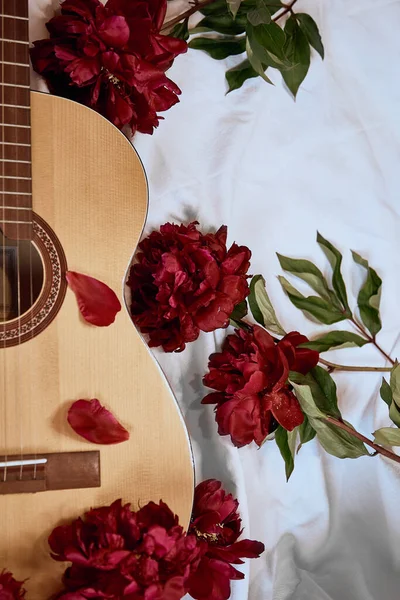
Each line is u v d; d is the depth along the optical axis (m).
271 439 1.08
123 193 0.90
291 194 1.10
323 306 1.10
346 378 1.11
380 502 1.10
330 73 1.11
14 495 0.84
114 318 0.88
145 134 1.03
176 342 0.95
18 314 0.87
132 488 0.87
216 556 0.93
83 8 0.93
